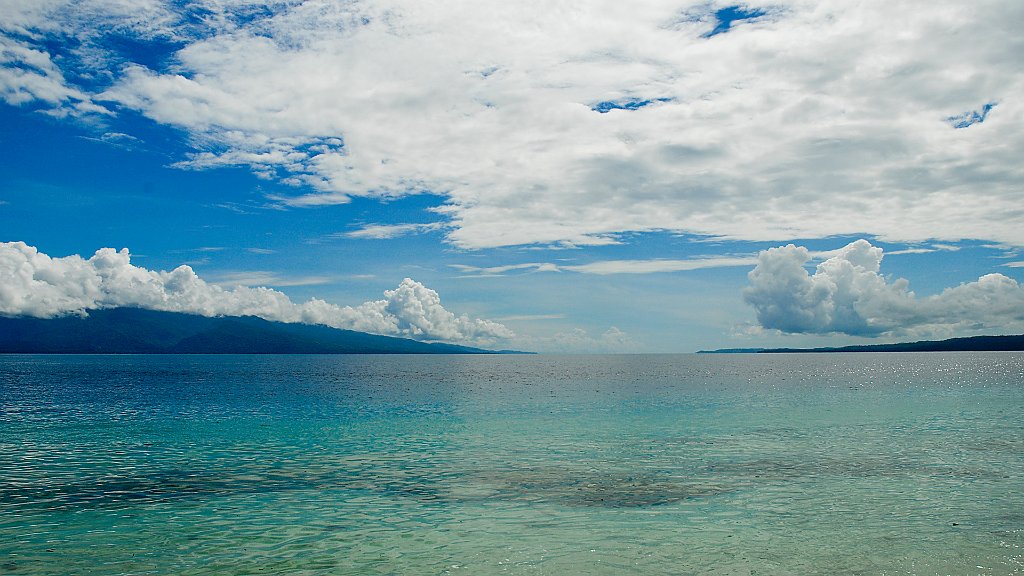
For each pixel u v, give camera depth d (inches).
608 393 2556.6
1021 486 831.7
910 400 2117.4
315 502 770.8
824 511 720.3
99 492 816.9
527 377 4318.4
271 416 1690.5
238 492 820.6
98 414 1733.5
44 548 599.2
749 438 1252.5
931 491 808.3
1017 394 2351.1
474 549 601.6
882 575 533.6
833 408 1850.4
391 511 730.8
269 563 563.8
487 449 1138.0
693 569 550.9
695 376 4269.2
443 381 3752.5
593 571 547.5
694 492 812.6
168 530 657.0
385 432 1366.9
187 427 1456.7
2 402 2108.8
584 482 871.7
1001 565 552.1
